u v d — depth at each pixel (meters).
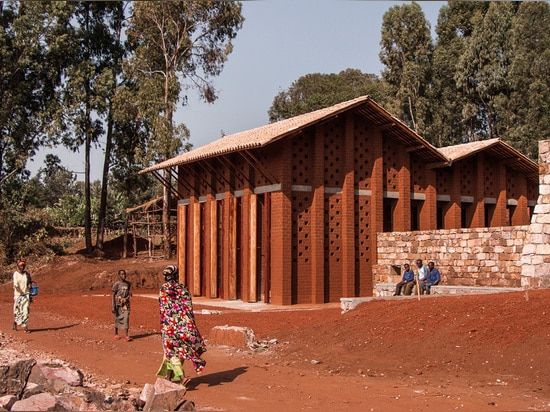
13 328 18.67
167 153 44.28
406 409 8.77
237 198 29.58
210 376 11.56
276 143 26.84
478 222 31.86
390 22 55.00
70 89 47.19
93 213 65.69
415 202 31.09
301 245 26.98
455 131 56.75
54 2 45.41
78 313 23.80
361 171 28.78
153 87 44.66
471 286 23.42
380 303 17.09
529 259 17.95
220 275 31.14
